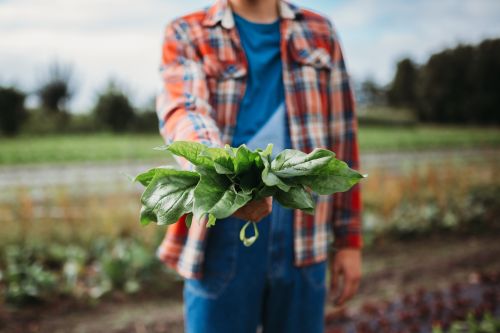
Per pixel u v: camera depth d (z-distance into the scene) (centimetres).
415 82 5394
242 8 154
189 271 141
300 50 154
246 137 146
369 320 389
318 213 151
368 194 768
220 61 147
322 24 162
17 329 384
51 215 607
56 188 790
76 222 588
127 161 2016
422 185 870
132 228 590
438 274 508
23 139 3409
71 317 409
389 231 662
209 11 153
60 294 446
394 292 458
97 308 428
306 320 151
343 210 163
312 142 150
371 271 525
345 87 161
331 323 385
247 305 142
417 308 411
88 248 552
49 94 4191
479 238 659
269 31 154
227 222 140
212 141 117
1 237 523
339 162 88
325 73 158
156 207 87
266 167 85
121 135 4044
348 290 166
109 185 917
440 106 4572
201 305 143
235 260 140
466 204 757
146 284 475
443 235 673
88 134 4094
